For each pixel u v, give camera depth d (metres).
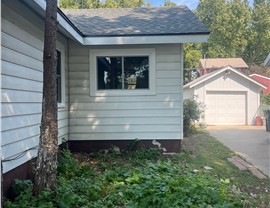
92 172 6.07
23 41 5.31
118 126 8.71
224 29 41.44
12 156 4.78
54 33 4.40
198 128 16.19
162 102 8.63
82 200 4.28
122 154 8.32
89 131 8.73
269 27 42.06
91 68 8.68
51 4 4.37
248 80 19.67
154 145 8.67
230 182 5.78
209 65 33.03
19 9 5.09
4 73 4.54
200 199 4.23
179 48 8.53
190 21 9.25
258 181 5.98
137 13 11.05
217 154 8.66
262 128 17.11
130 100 8.69
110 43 8.08
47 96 4.35
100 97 8.71
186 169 6.38
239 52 42.69
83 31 8.31
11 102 4.78
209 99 19.88
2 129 4.42
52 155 4.34
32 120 5.70
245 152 9.06
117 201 4.47
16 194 4.55
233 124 19.83
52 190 4.31
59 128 7.71
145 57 8.70
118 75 8.73
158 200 4.20
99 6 31.91
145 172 5.66
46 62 4.35
